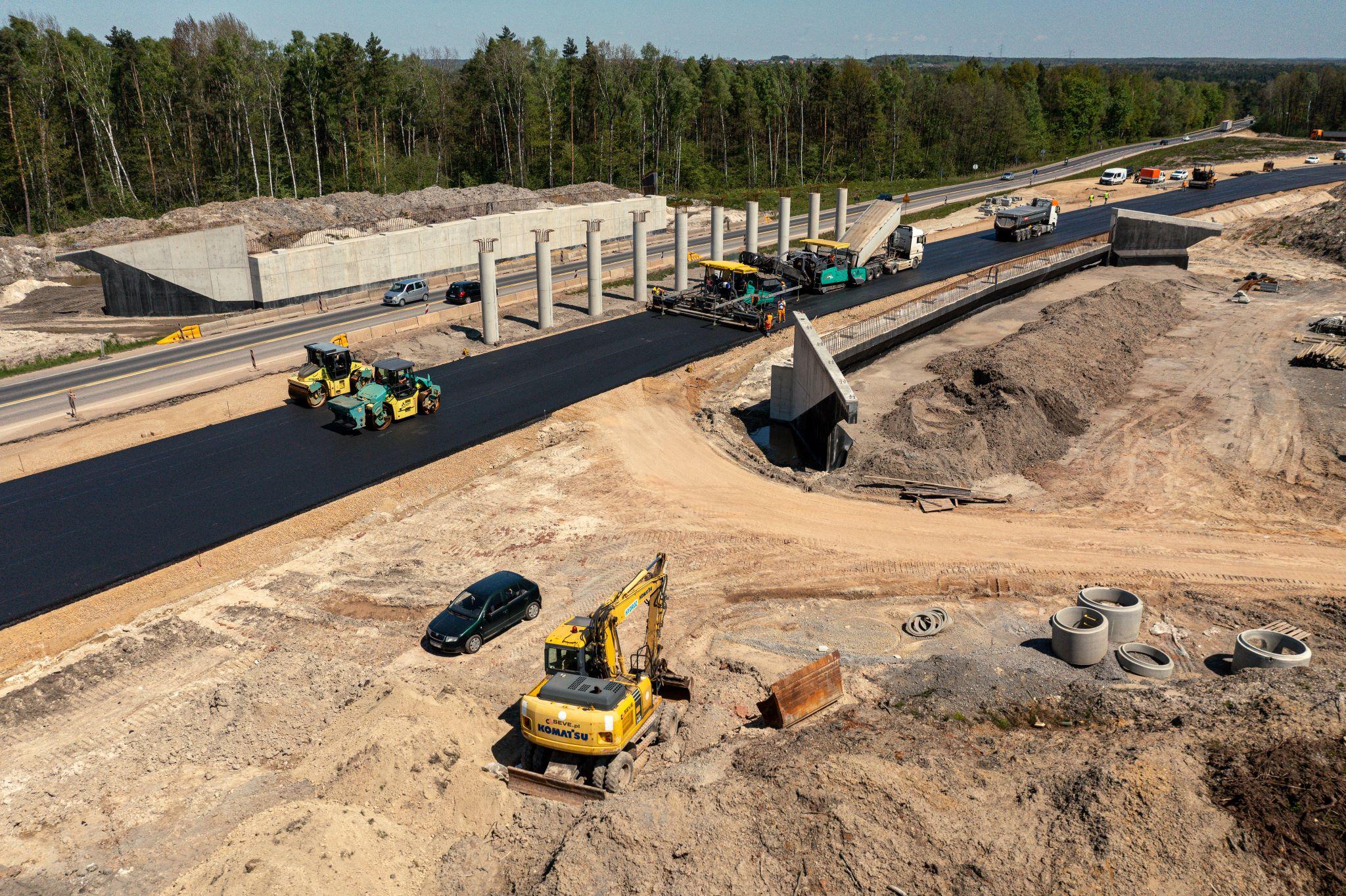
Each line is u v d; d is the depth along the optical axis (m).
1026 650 20.89
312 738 18.25
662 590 18.62
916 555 26.05
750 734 17.91
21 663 21.00
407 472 30.86
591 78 111.75
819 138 136.00
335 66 92.50
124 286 52.91
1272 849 12.73
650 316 51.12
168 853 15.12
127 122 90.94
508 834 15.35
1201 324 49.72
